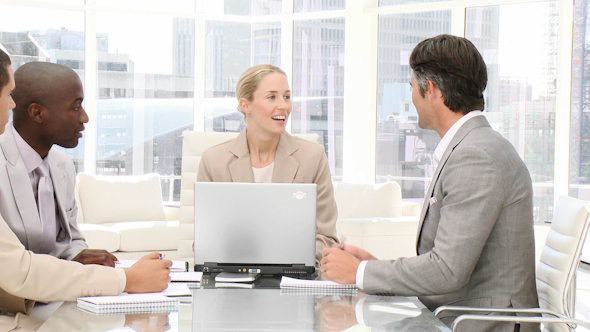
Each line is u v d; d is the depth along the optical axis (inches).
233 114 296.7
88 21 267.6
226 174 100.0
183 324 58.9
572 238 80.0
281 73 99.6
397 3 270.1
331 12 278.5
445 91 76.9
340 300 70.0
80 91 81.5
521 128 249.0
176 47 284.5
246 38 296.4
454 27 256.7
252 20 294.7
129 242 209.0
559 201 89.0
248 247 80.6
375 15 273.0
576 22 237.3
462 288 75.9
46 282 65.1
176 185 287.3
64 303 66.9
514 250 73.3
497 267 73.7
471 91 76.7
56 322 59.1
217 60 292.2
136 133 279.3
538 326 77.1
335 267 74.1
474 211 70.7
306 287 75.3
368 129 276.7
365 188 222.4
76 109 81.1
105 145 273.9
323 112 285.6
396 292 71.7
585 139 239.0
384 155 275.9
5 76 65.2
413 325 59.8
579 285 200.1
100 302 63.4
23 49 260.2
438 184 76.1
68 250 86.9
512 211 72.7
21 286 64.5
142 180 235.3
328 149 286.0
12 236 66.0
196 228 80.8
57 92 78.7
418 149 269.1
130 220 227.9
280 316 62.4
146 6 277.6
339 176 284.2
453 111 77.7
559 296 79.6
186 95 288.0
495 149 72.7
